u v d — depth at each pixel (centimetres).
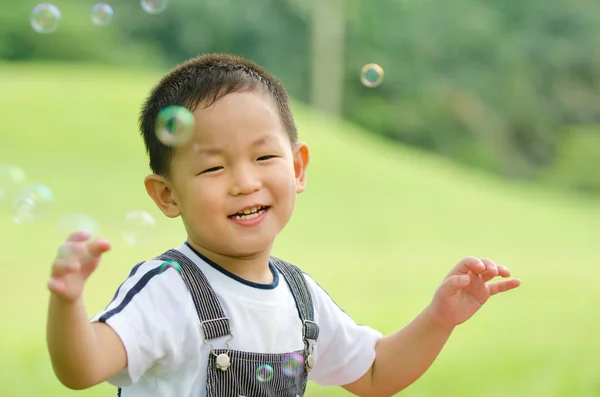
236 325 191
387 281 902
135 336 177
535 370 536
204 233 192
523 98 3088
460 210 1491
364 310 740
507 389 482
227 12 2805
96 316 178
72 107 1587
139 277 187
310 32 2928
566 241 1360
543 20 3216
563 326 700
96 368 166
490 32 3089
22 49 2588
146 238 214
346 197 1441
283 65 2925
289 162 199
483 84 3061
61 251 156
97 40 2670
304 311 207
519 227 1441
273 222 195
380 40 3044
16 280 809
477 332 659
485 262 214
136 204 1205
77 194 1219
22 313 688
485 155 2989
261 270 202
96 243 157
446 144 2998
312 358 205
